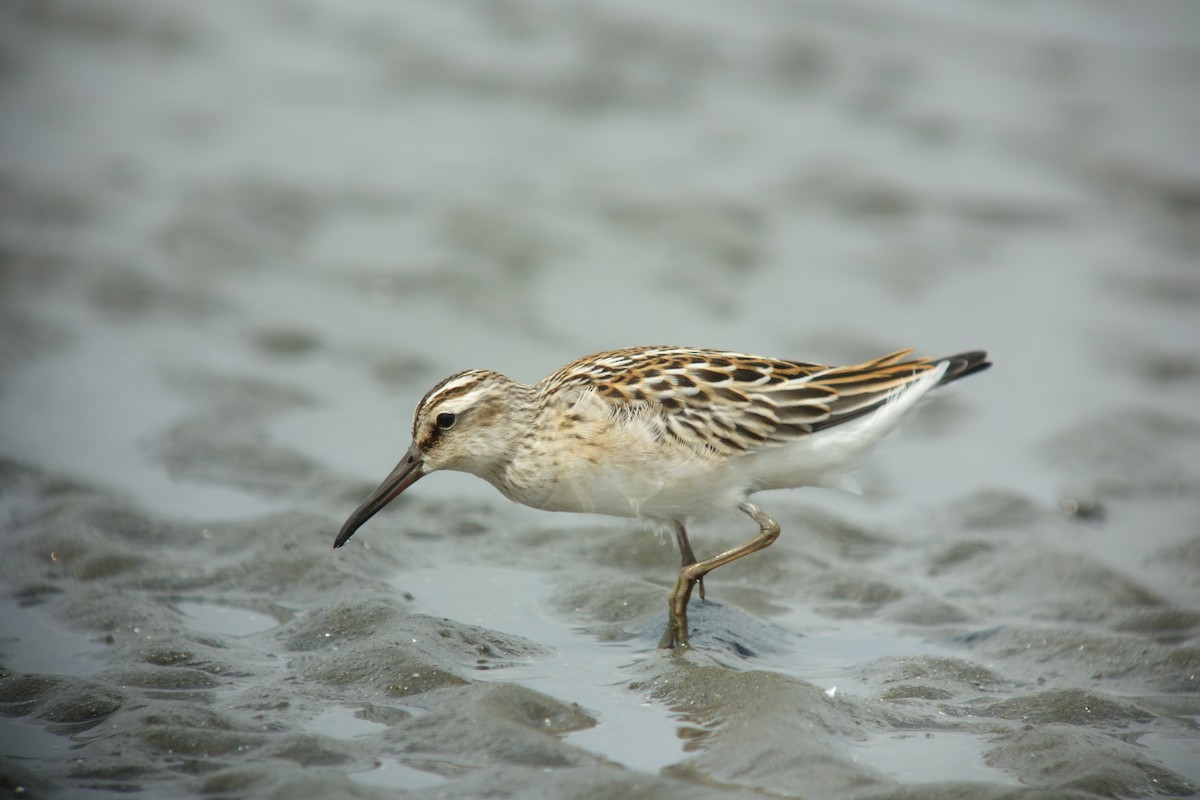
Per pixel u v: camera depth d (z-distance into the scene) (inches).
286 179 896.3
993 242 839.7
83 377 650.8
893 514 561.9
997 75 1083.9
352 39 1156.5
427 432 463.8
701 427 437.1
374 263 791.1
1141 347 711.1
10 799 329.4
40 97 999.0
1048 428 627.2
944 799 331.0
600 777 341.1
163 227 821.2
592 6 1225.4
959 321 741.3
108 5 1149.1
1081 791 337.4
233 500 543.8
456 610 466.6
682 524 463.8
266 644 431.8
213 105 1016.9
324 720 379.2
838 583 491.5
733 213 863.7
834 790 338.6
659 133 992.2
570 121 1010.7
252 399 634.8
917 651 442.9
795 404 442.0
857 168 938.7
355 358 687.7
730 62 1107.9
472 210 860.6
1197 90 1053.2
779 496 564.7
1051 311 756.6
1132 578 492.1
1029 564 500.1
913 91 1059.3
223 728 367.9
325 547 491.5
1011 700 398.3
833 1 1230.3
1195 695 406.3
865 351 697.0
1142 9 1196.5
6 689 386.6
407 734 367.2
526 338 708.7
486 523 540.7
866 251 822.5
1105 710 391.2
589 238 829.2
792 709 378.3
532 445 454.6
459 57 1118.4
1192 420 636.7
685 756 360.5
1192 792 344.8
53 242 791.1
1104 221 871.7
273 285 768.3
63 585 465.7
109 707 379.2
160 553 493.4
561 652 433.7
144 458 573.6
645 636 447.8
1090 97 1046.4
